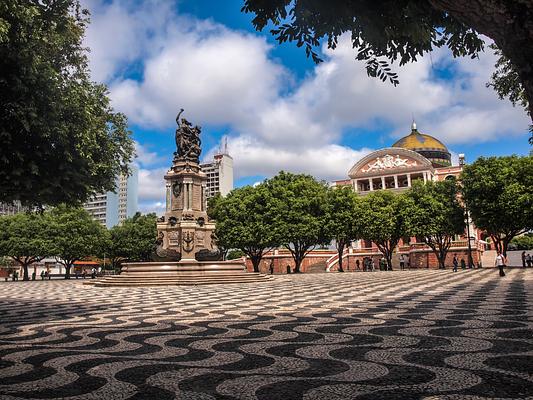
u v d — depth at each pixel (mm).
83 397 4652
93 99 11859
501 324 8828
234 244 48844
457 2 4121
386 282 25734
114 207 145500
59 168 10391
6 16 8812
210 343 7648
